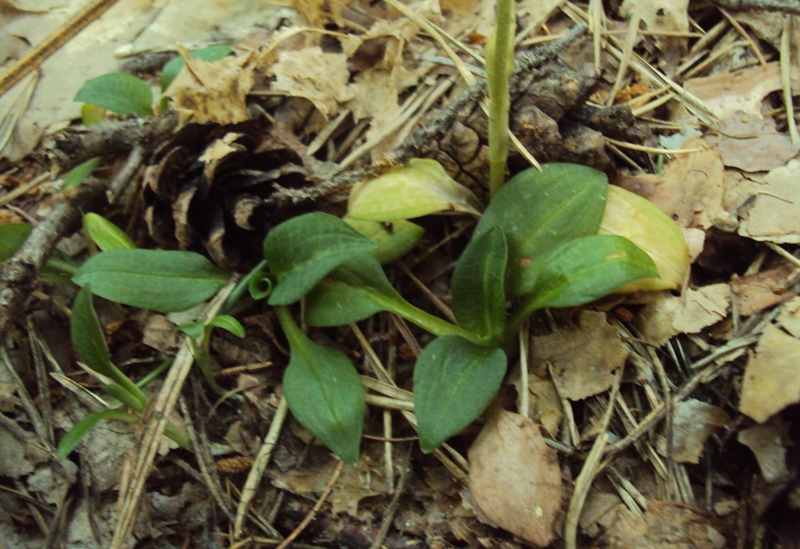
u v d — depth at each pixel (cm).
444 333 24
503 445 23
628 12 28
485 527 23
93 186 26
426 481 24
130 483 22
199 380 24
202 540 23
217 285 24
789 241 23
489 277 23
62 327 26
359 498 23
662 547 22
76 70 29
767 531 22
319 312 24
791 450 22
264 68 27
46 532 24
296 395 23
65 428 24
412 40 28
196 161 24
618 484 23
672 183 25
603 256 22
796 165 24
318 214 23
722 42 27
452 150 25
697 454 23
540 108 24
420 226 25
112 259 23
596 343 24
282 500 24
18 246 25
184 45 29
